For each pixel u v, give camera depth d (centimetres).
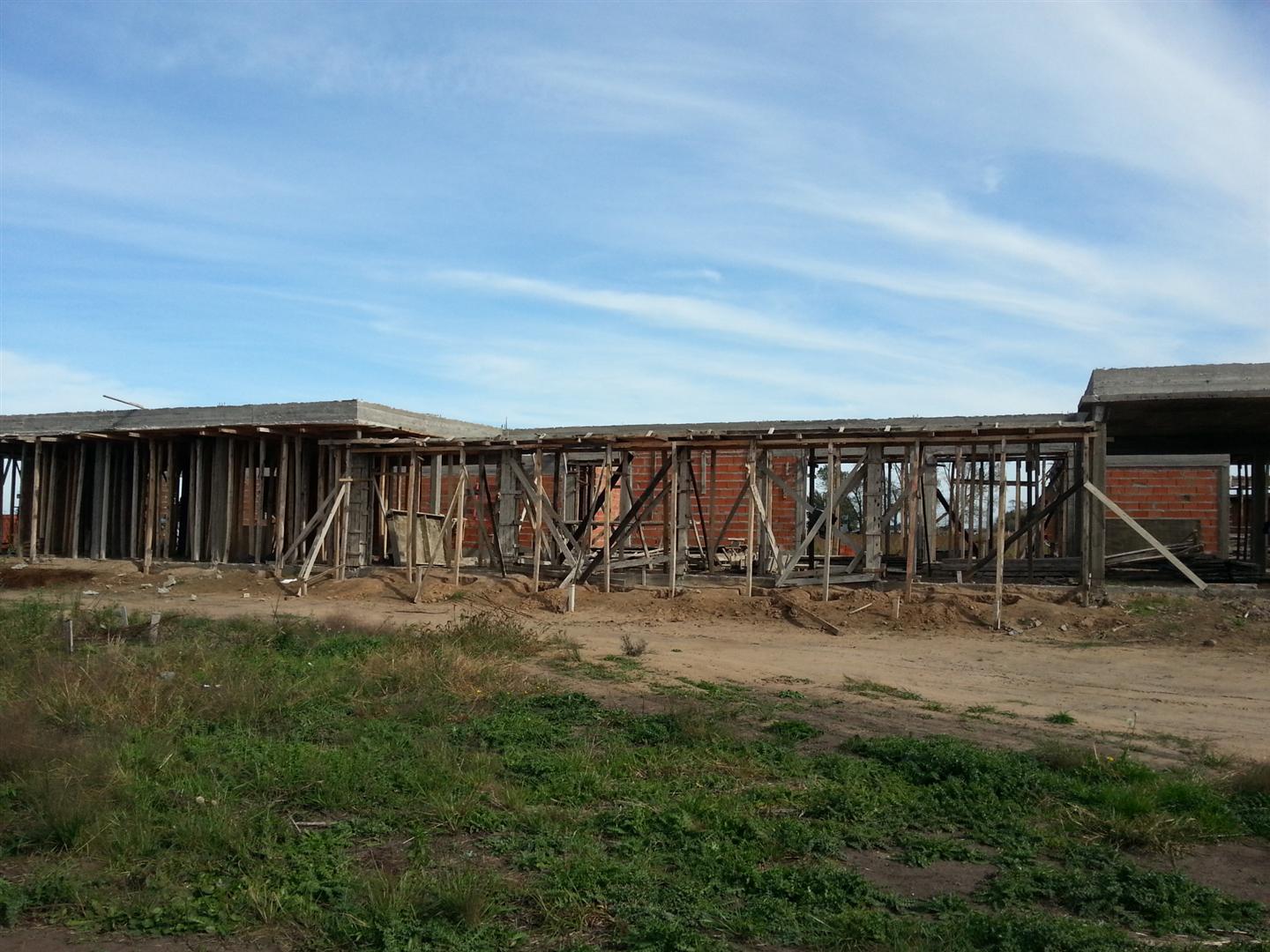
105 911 575
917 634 1631
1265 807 752
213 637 1384
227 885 604
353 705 1035
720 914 570
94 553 2608
